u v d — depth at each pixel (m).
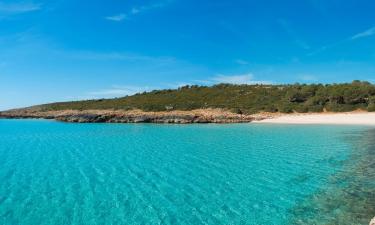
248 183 14.96
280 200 12.45
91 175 16.64
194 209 11.59
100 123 57.75
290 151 23.52
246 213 11.16
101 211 11.36
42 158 21.53
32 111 96.69
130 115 59.97
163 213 11.21
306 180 15.22
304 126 45.25
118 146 27.16
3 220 10.48
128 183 15.10
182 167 18.53
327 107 65.69
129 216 10.92
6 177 16.19
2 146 27.50
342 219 10.33
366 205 11.56
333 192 13.22
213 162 19.89
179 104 81.56
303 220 10.38
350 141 28.38
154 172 17.34
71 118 61.75
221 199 12.70
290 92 77.38
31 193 13.43
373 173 16.27
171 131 40.44
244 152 23.44
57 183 15.05
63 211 11.34
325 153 22.39
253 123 52.88
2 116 82.31
